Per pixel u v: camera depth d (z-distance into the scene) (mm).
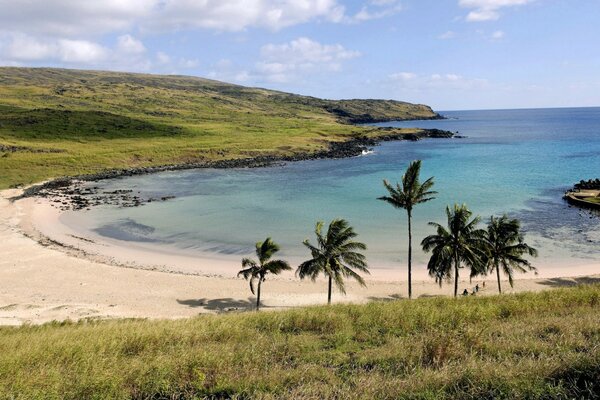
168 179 107062
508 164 122500
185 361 10945
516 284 42375
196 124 198875
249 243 56375
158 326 18391
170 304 37438
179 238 58656
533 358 9539
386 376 9359
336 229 36406
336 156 144375
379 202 77875
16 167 108750
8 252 50188
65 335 17484
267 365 11078
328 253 36219
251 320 18766
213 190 92250
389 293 40969
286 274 46344
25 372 10938
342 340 14320
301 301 38844
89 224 65375
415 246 54219
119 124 171375
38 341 15898
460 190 87000
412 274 46156
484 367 8758
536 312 17438
